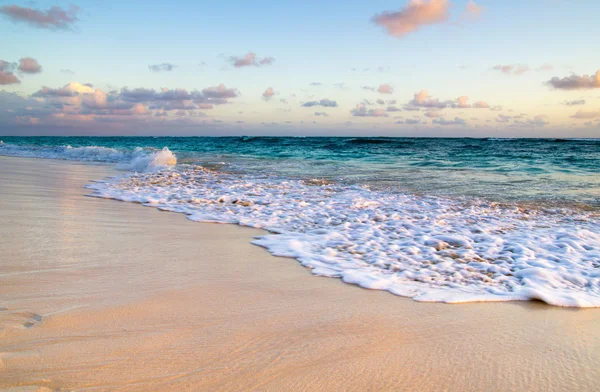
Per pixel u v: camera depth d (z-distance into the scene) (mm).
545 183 10867
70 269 3758
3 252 4191
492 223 6324
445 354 2467
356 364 2314
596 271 4141
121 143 46219
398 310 3121
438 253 4723
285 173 13172
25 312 2812
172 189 9391
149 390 1982
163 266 3980
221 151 27531
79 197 7934
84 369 2139
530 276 3965
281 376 2166
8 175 11133
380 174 12945
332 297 3346
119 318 2779
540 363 2395
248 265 4141
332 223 6223
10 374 2057
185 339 2521
